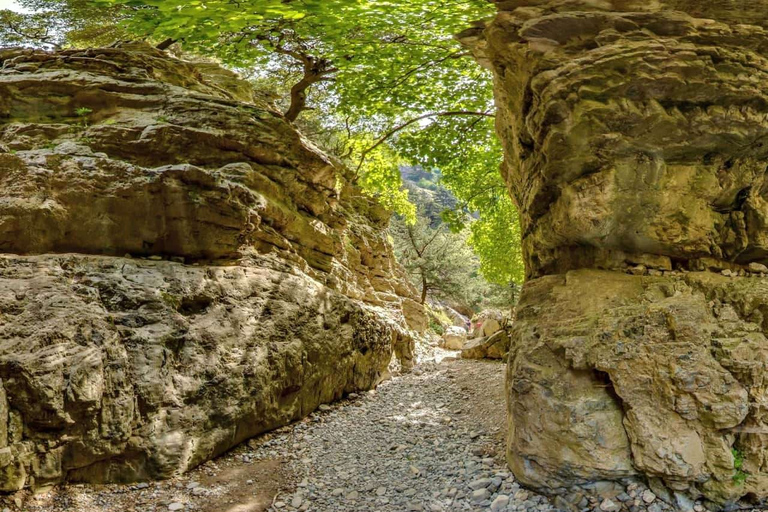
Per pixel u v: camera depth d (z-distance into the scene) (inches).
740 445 182.2
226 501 222.7
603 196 203.2
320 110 737.0
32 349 209.8
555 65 203.8
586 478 194.7
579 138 198.7
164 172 293.4
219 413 269.1
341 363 395.2
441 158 515.2
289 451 287.6
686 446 179.9
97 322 235.1
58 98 326.6
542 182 226.1
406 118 504.1
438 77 419.2
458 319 1263.5
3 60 354.9
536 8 213.5
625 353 191.2
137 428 235.1
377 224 806.5
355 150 676.7
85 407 215.2
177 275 284.5
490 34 237.8
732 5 192.1
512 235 747.4
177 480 238.2
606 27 199.5
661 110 189.6
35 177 265.9
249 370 292.7
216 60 550.6
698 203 207.3
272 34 333.1
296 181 405.4
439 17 269.4
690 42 188.2
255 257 346.6
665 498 186.9
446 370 518.0
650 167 200.8
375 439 302.8
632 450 188.4
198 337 274.4
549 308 221.9
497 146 525.0
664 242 211.6
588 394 198.1
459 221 555.2
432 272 1261.1
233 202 315.9
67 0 500.4
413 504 214.1
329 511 215.3
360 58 358.6
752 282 199.6
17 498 196.9
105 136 315.0
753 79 184.9
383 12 269.3
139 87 348.8
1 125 311.7
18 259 243.6
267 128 378.6
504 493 212.2
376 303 634.8
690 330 185.8
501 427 288.8
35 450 203.8
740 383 181.3
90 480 220.5
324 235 448.5
